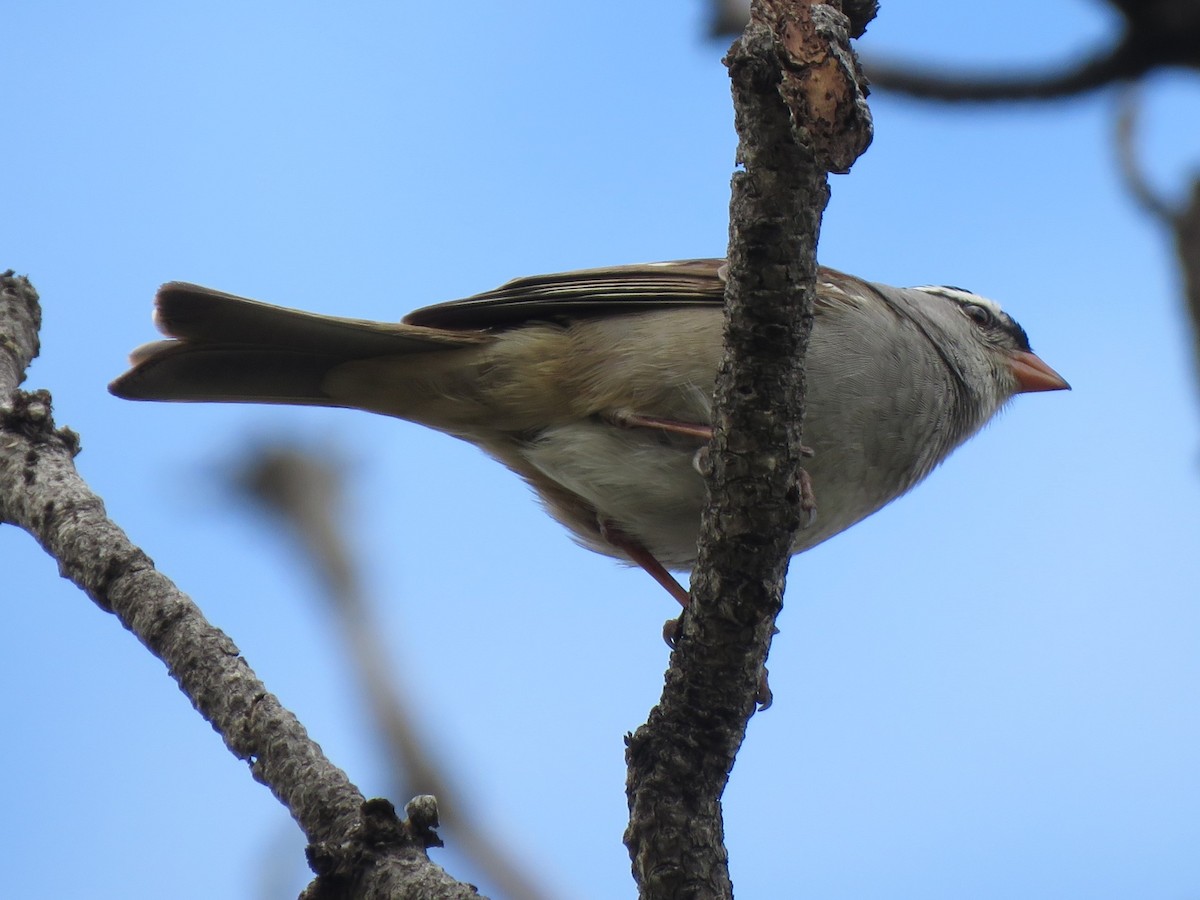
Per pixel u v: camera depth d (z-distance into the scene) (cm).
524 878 729
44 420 777
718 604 709
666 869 702
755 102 596
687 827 705
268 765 641
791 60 578
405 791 745
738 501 695
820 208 636
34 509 730
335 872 601
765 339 661
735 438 687
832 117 580
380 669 770
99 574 696
